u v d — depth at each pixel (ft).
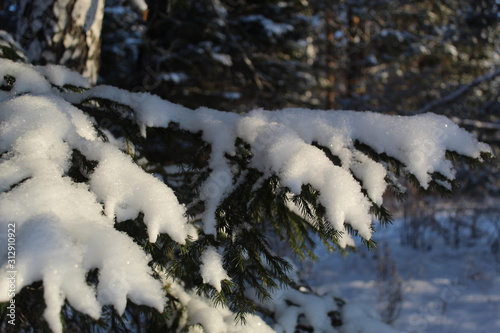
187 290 4.40
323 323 4.99
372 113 3.91
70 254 2.96
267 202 3.72
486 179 22.25
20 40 5.37
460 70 26.17
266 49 17.79
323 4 21.20
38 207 3.07
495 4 22.93
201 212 3.96
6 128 3.42
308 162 3.55
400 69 24.68
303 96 19.66
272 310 5.01
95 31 5.51
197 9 15.28
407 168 3.70
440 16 25.82
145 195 3.32
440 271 13.56
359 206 3.44
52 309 2.85
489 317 10.18
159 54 15.48
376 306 10.92
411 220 17.34
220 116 4.10
